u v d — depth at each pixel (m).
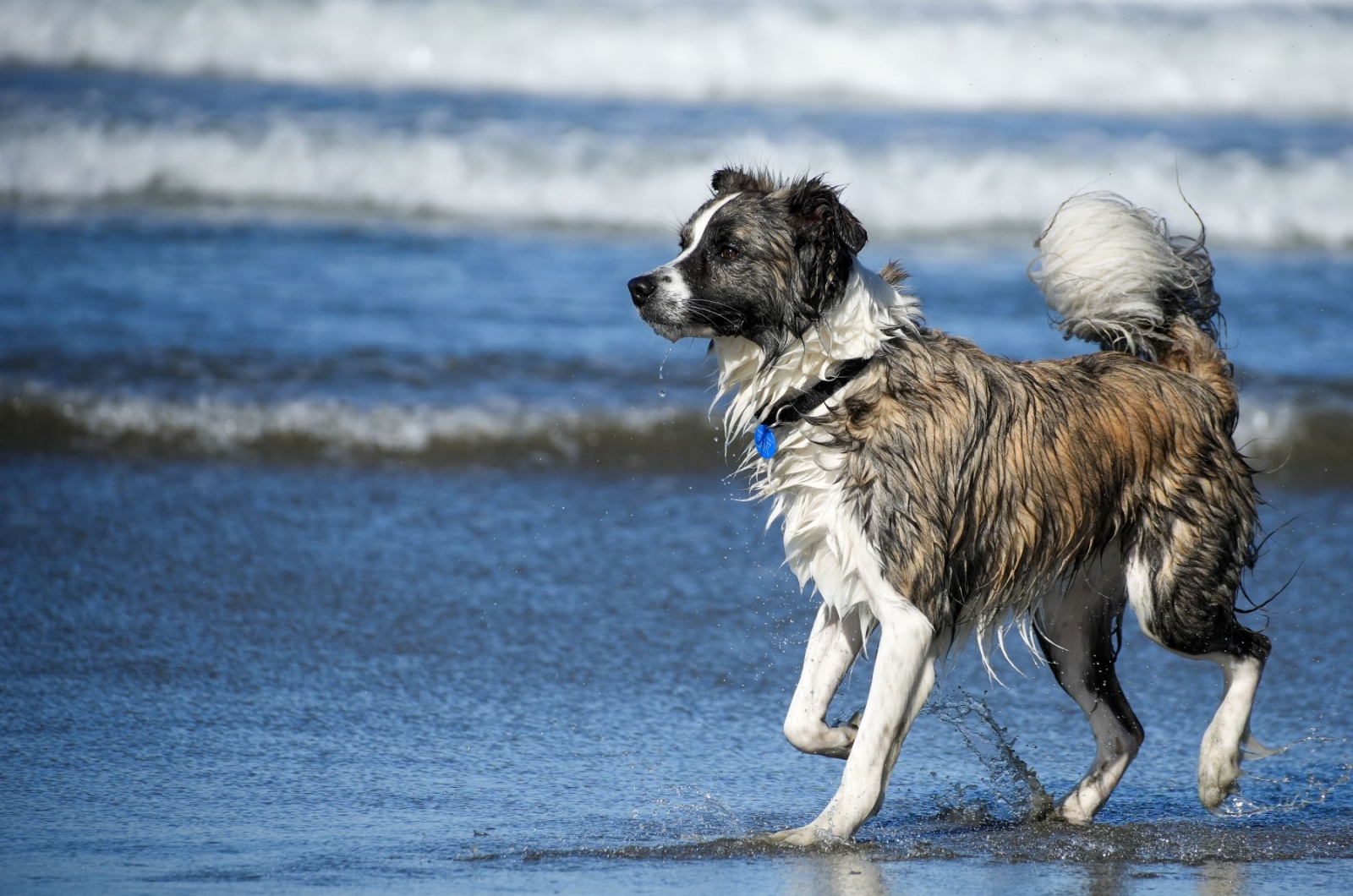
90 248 20.14
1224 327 8.91
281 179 23.28
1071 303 8.58
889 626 7.23
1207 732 8.10
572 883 6.50
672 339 7.94
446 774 7.97
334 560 11.79
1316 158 24.34
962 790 8.23
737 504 13.68
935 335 7.77
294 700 9.02
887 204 23.08
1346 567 12.15
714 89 29.08
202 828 7.07
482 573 11.62
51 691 8.99
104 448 14.50
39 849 6.72
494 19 29.03
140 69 29.28
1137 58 29.30
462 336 16.95
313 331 16.89
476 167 23.16
